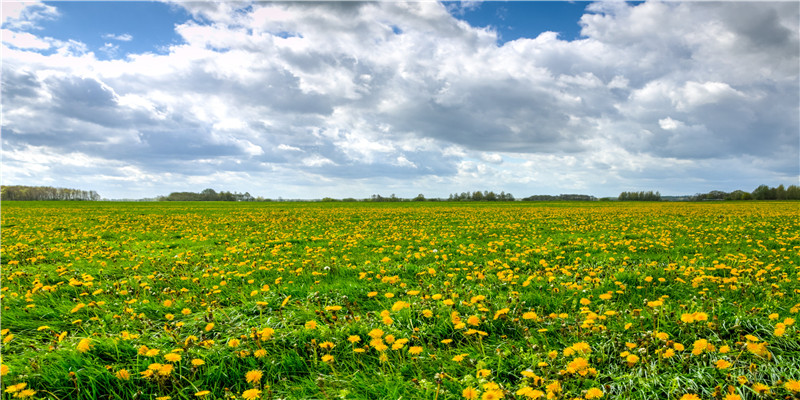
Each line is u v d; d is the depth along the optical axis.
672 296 6.20
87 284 6.89
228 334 4.76
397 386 3.51
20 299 6.38
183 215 33.47
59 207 50.62
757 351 3.63
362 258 10.41
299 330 4.62
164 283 7.63
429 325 4.82
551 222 22.50
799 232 14.84
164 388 3.60
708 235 14.53
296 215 33.22
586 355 3.77
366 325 4.77
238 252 11.64
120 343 4.29
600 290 6.32
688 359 3.76
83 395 3.59
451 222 23.48
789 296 6.01
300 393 3.61
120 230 19.48
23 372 3.75
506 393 3.22
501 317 4.89
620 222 22.00
